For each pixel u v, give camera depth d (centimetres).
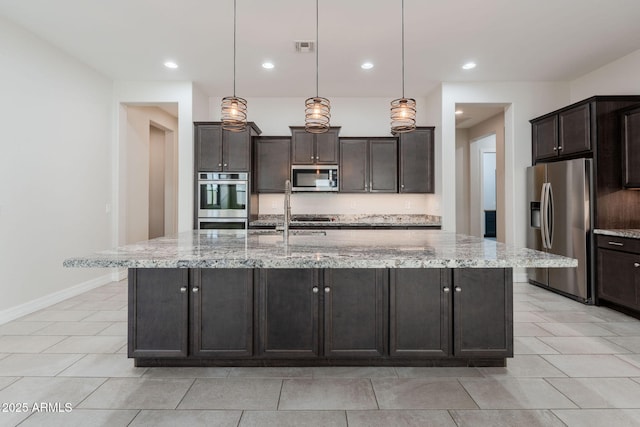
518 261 173
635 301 331
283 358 229
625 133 366
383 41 365
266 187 520
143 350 229
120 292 431
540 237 443
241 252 197
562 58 405
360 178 520
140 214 543
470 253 193
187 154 483
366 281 226
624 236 340
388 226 485
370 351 227
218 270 228
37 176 358
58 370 233
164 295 228
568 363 244
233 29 340
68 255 400
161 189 675
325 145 515
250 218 490
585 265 379
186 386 213
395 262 173
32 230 353
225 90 520
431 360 237
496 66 429
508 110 490
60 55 387
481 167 722
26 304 346
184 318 228
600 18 320
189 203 483
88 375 226
